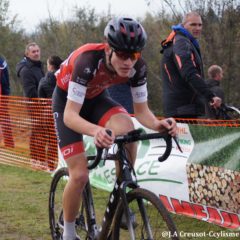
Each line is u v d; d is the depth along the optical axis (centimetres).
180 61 418
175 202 398
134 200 239
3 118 682
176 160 397
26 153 652
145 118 267
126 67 236
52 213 324
